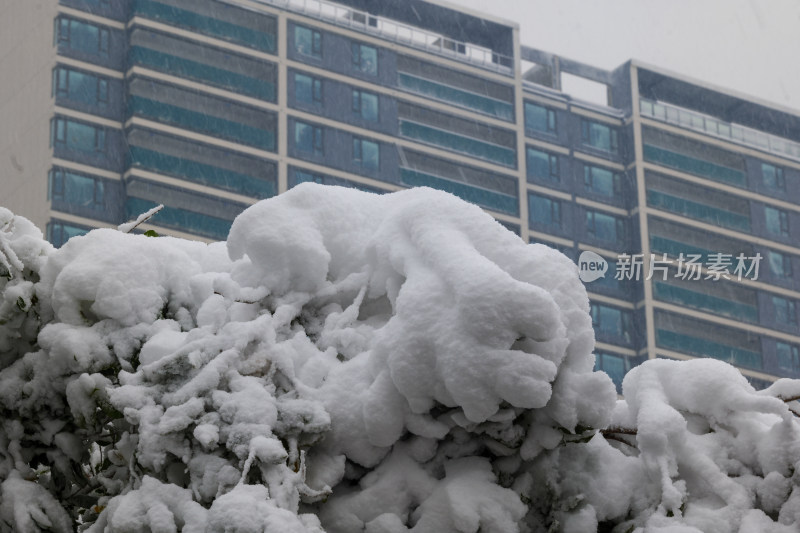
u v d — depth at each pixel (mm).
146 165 41125
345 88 44750
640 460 3549
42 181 40438
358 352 3527
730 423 3564
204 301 3660
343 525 3352
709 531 3340
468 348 3219
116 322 3631
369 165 44406
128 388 3400
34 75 42250
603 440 3604
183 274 3762
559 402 3350
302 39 44688
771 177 54094
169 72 42219
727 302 50594
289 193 3744
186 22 42938
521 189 47625
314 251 3602
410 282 3420
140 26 42312
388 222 3656
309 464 3375
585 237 48875
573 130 50188
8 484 3719
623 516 3479
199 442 3297
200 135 42062
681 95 54875
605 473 3510
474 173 46688
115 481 3662
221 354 3395
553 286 3457
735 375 3598
